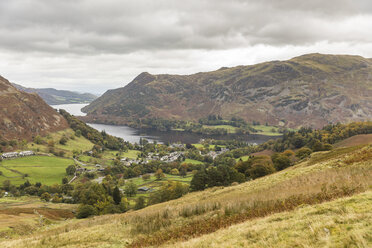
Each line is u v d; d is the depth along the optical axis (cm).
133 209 8369
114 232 1923
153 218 2103
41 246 1731
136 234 1814
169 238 1480
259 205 1741
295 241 867
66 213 7119
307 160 7131
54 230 2555
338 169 3045
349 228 844
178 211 2195
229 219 1538
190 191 8106
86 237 1850
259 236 1011
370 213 914
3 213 5319
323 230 887
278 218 1214
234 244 998
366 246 688
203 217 1852
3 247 1855
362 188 1490
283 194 1989
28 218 5122
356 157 3691
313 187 2038
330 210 1113
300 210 1258
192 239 1252
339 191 1526
